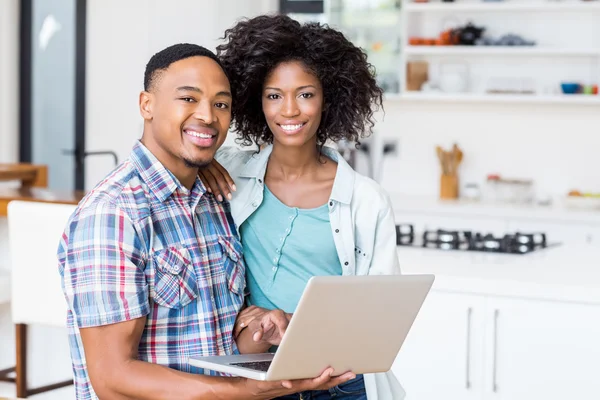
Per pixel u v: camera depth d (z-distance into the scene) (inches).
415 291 77.2
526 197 245.9
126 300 76.8
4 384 177.8
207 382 76.6
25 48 293.9
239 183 95.0
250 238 94.6
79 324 77.2
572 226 226.2
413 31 256.4
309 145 95.1
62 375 173.9
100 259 76.6
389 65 256.2
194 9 258.2
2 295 164.2
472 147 258.8
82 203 79.7
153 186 81.6
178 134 80.1
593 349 126.5
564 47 249.1
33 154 296.4
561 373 128.4
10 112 292.5
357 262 96.0
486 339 131.9
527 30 252.1
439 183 262.1
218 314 85.5
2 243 180.1
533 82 245.1
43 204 142.5
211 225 87.7
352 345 75.8
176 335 81.7
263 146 102.9
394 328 78.4
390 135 264.8
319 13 271.9
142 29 279.0
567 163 252.1
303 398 93.2
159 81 80.8
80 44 287.0
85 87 288.0
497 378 131.7
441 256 155.1
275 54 92.4
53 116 293.1
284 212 94.2
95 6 284.5
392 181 265.9
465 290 132.4
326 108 98.5
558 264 146.5
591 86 241.4
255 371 72.9
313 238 93.5
